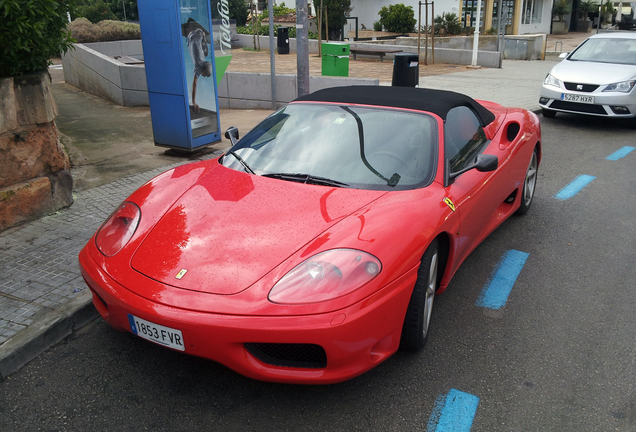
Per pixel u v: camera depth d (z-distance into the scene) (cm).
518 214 488
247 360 215
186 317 209
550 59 2192
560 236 443
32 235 397
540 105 958
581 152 742
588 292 347
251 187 283
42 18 388
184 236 245
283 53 2225
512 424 226
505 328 303
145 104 1117
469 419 229
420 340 266
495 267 384
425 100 345
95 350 275
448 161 308
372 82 969
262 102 1055
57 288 317
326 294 212
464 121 362
